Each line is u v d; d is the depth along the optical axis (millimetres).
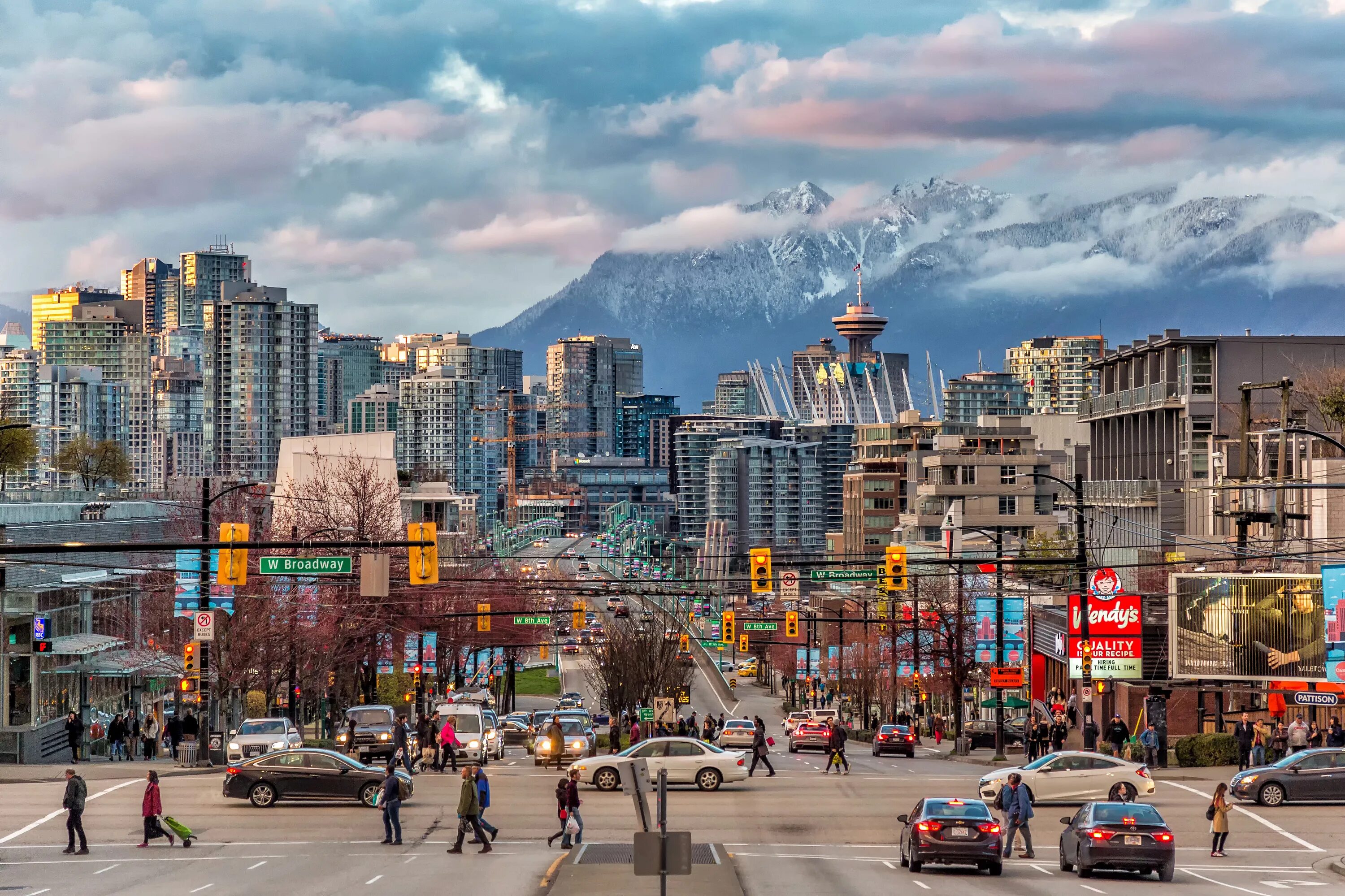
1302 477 78375
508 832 44969
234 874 36375
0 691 66938
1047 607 98750
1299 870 38562
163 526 96375
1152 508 120688
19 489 131750
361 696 102750
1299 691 63656
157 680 93000
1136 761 63625
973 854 36719
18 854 40406
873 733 111875
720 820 47312
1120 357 139375
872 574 71438
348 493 115438
